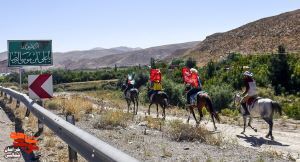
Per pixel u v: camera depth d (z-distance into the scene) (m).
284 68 40.53
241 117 25.38
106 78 90.50
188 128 14.27
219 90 32.16
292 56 46.97
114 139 13.08
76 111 20.81
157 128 16.69
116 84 71.69
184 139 13.73
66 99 29.33
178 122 16.48
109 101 35.25
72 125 7.84
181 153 11.05
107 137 13.35
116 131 15.13
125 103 35.16
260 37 119.06
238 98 18.72
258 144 14.83
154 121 18.12
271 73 41.28
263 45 111.38
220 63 56.19
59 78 90.25
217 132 17.30
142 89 47.69
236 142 14.44
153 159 10.04
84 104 24.36
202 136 13.82
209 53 125.44
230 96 31.50
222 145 13.05
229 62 55.56
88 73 93.56
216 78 45.25
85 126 16.28
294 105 28.80
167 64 75.38
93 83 80.31
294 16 125.44
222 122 21.70
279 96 37.75
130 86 26.64
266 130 19.20
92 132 14.45
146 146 11.87
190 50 144.38
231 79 42.88
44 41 18.81
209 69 50.44
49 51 18.80
